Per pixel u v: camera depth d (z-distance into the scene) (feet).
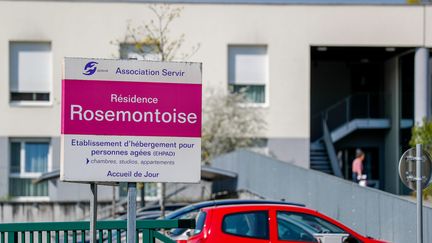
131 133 34.91
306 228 42.24
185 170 35.22
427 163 43.52
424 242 52.75
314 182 68.74
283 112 105.60
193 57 105.09
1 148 102.89
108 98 34.83
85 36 104.12
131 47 94.63
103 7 104.17
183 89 35.37
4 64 102.99
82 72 34.68
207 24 105.19
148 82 35.14
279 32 106.11
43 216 92.32
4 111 102.99
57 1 103.71
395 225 56.08
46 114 103.55
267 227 41.75
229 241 41.22
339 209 64.28
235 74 106.01
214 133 101.50
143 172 34.91
